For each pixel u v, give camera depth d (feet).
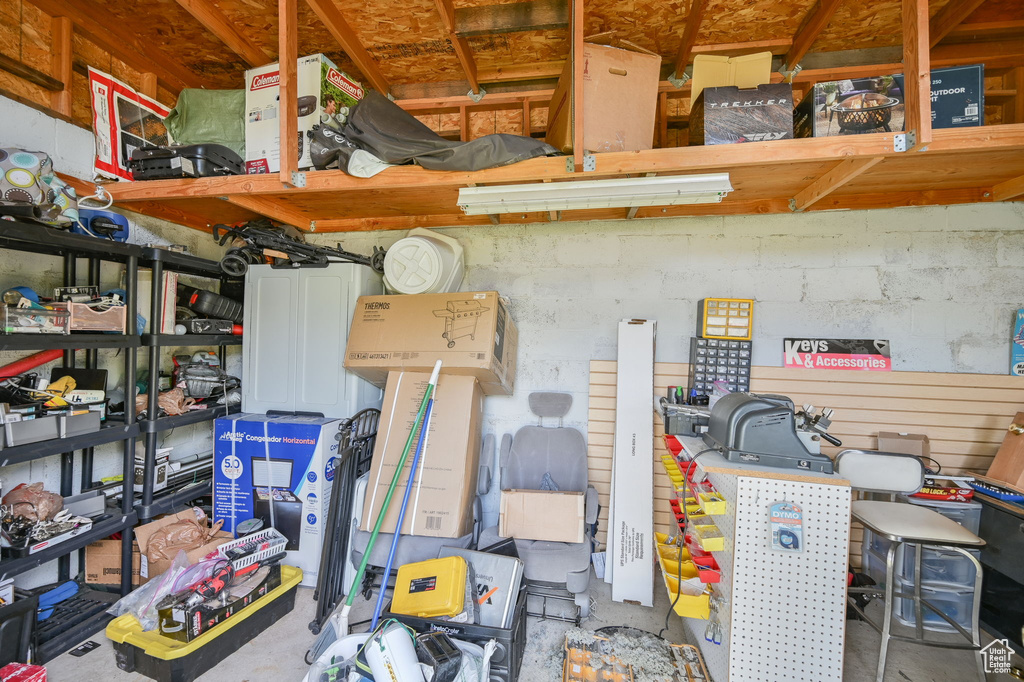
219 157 7.78
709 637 6.06
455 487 7.67
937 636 7.27
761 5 7.82
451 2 7.78
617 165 6.64
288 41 7.11
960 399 8.64
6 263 6.98
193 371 8.68
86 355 8.04
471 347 7.87
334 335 8.85
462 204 7.22
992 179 7.91
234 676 6.20
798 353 9.14
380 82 9.70
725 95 6.78
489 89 9.89
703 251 9.48
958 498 7.70
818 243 9.13
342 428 7.87
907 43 6.22
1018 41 8.45
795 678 5.40
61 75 7.31
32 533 6.03
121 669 6.22
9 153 5.62
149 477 7.60
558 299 9.94
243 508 8.43
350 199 8.71
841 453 7.57
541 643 7.07
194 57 9.17
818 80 9.21
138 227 8.66
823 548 5.35
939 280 8.78
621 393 8.98
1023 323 8.40
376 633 5.63
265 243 8.00
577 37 6.59
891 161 6.87
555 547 7.33
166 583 6.44
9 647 5.61
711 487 6.43
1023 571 6.78
